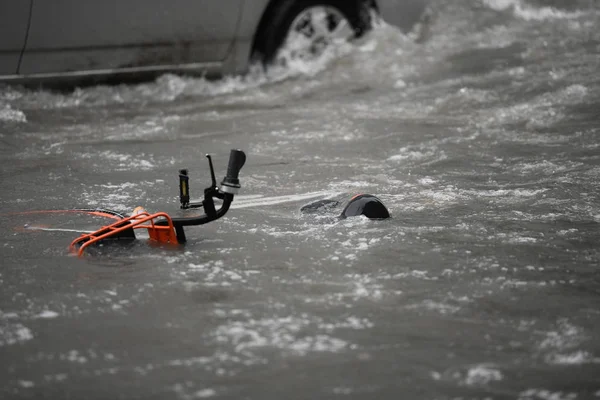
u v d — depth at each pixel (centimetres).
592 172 1389
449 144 1625
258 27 2333
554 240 1059
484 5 2725
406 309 848
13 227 1152
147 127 1848
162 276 948
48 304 870
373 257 1004
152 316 837
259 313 841
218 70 2273
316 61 2394
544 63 2284
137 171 1486
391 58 2423
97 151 1633
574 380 698
